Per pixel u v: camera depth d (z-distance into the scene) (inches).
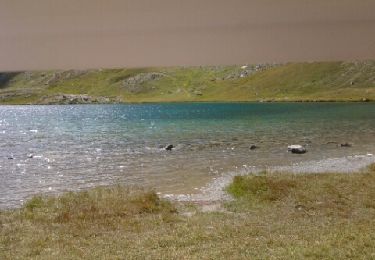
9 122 3956.7
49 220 650.8
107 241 533.6
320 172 1128.2
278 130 2450.8
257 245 492.4
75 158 1576.0
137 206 721.0
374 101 6063.0
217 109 5418.3
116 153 1674.5
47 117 4739.2
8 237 558.3
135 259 456.4
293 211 691.4
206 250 479.8
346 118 3297.2
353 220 618.2
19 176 1233.4
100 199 776.9
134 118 4079.7
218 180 1085.1
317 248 470.6
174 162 1407.5
